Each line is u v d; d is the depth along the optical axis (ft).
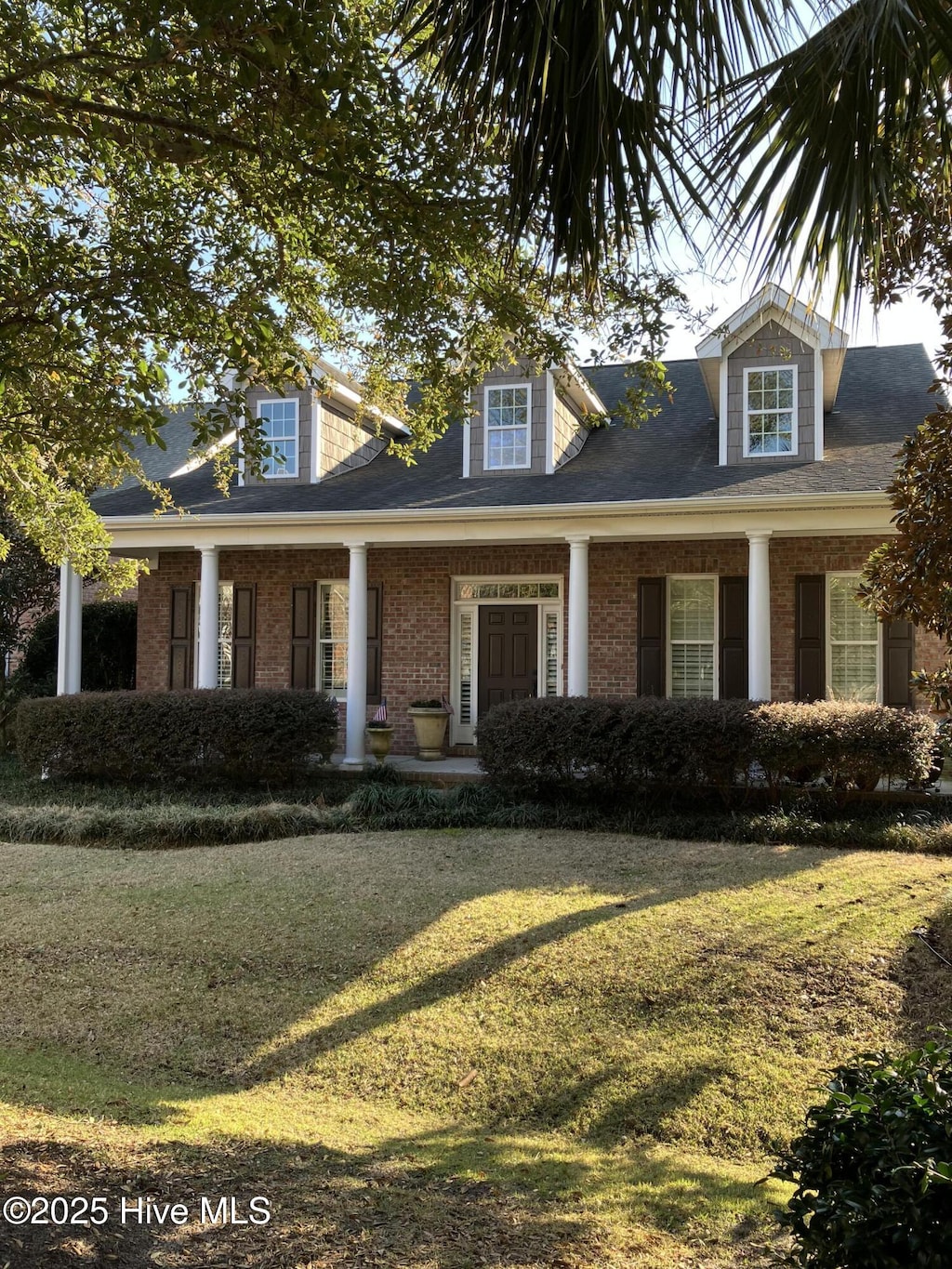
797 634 40.68
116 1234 9.75
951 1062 8.38
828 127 9.54
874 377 48.01
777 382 40.16
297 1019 18.70
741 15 9.15
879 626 40.11
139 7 11.48
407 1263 9.93
